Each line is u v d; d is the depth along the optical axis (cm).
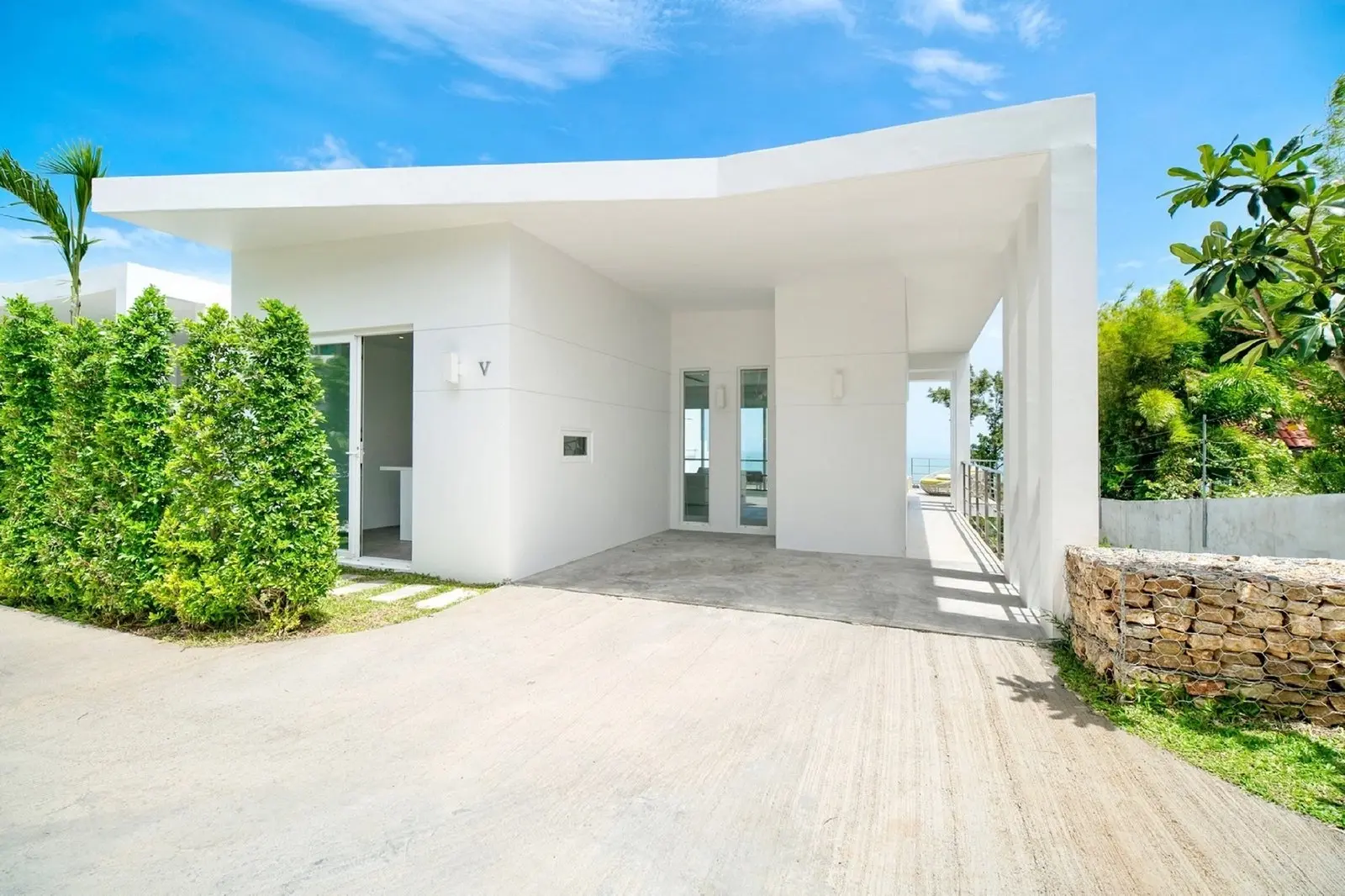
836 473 737
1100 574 325
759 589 541
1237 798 223
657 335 884
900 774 240
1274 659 284
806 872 184
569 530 661
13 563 498
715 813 214
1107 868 185
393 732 275
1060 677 340
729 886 178
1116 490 884
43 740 268
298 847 196
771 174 459
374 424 894
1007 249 580
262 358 416
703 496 934
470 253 567
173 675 345
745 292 798
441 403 579
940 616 456
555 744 265
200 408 404
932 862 188
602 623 442
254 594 413
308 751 258
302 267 629
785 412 758
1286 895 174
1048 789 229
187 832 203
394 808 217
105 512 446
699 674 346
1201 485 746
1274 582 285
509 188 497
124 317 445
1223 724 279
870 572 616
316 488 432
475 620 448
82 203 719
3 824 207
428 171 507
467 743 265
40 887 177
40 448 498
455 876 182
